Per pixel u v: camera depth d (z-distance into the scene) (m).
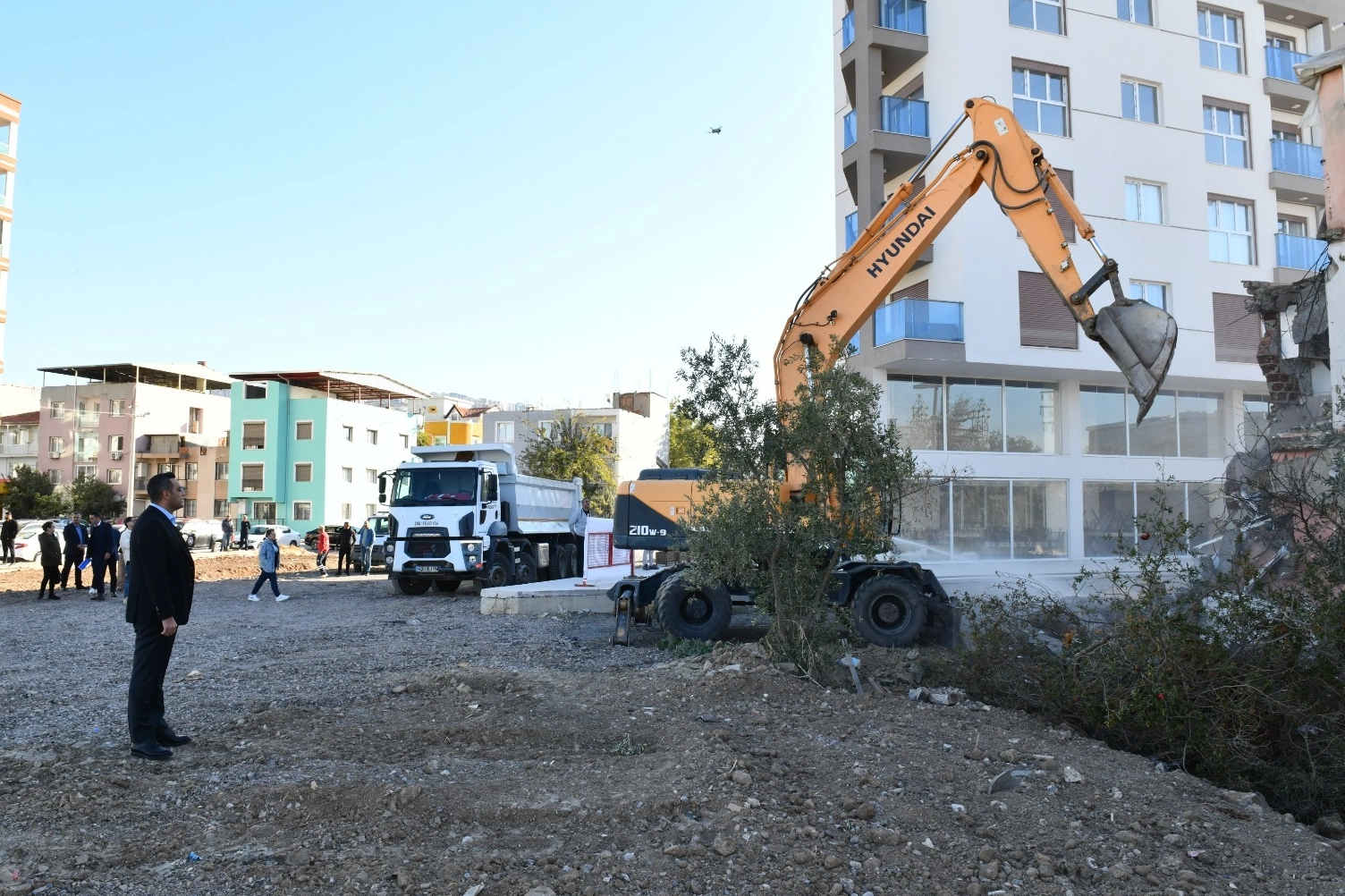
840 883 4.21
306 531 59.78
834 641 9.07
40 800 5.20
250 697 8.21
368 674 9.36
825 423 8.39
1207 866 4.62
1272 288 17.08
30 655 11.15
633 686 8.18
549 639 12.12
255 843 4.64
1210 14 25.47
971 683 8.30
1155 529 7.86
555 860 4.38
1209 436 25.05
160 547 6.21
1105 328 10.33
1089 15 23.66
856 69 23.66
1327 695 6.87
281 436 60.06
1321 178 25.58
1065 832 4.88
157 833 4.77
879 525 8.55
